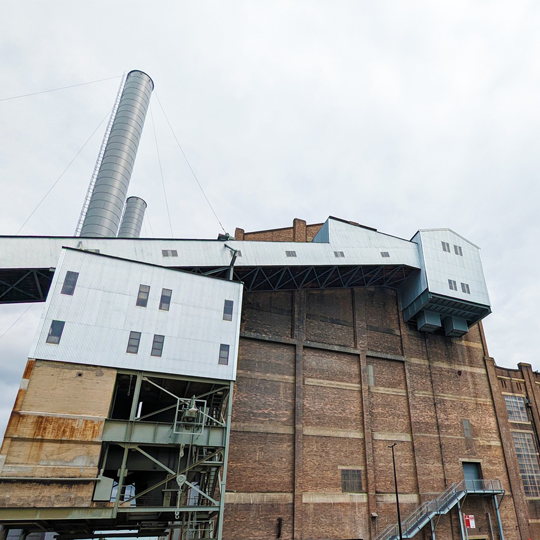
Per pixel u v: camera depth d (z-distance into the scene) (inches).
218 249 1027.3
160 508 689.6
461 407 1355.8
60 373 701.9
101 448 687.7
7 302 930.7
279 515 977.5
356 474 1104.2
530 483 1381.6
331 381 1194.0
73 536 752.3
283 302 1239.5
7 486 612.7
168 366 788.6
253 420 1045.2
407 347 1357.0
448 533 1148.5
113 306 790.5
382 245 1294.3
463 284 1363.2
